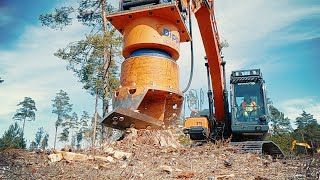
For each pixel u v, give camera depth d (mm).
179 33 5496
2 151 4660
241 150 6215
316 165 4680
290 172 4145
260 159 5309
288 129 43594
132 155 4508
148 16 5105
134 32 5086
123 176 3498
